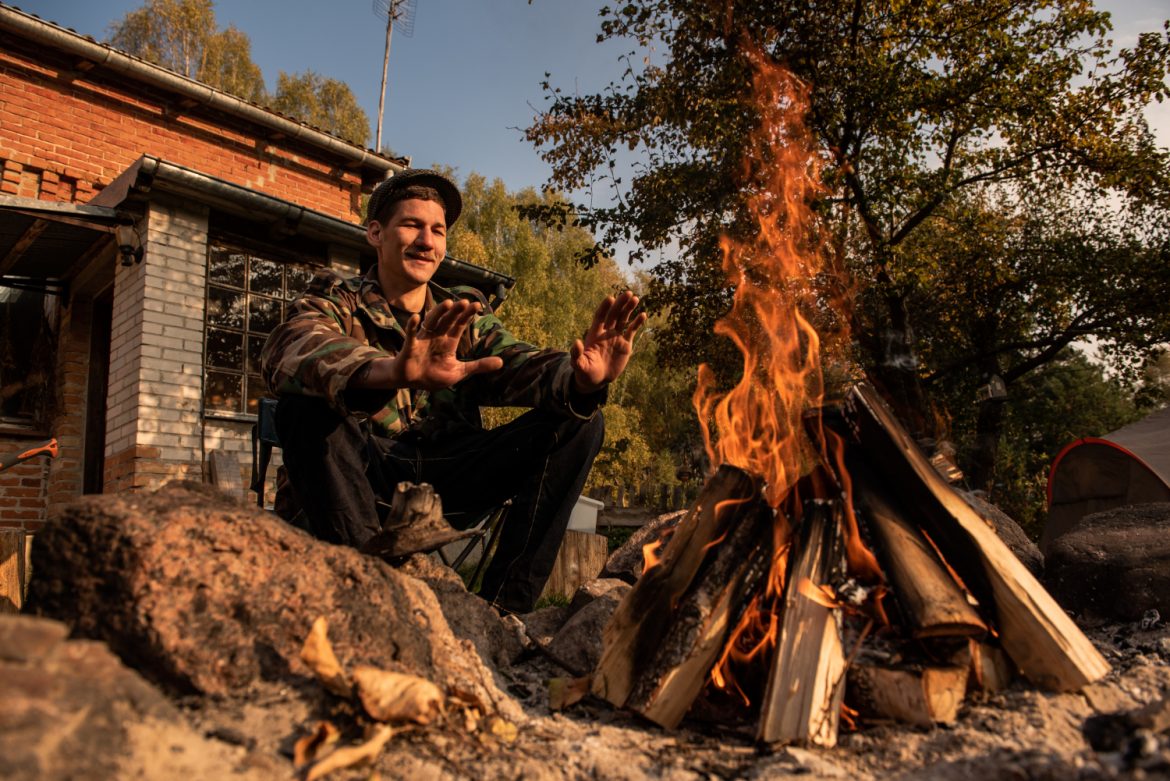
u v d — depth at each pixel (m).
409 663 1.63
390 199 2.82
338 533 2.36
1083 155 13.61
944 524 1.84
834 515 1.85
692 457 13.91
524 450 2.73
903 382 13.04
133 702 1.15
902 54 12.05
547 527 2.74
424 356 2.00
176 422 6.18
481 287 8.16
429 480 2.77
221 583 1.54
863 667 1.62
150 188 5.95
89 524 1.51
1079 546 2.61
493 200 23.22
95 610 1.46
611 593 2.43
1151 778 1.14
